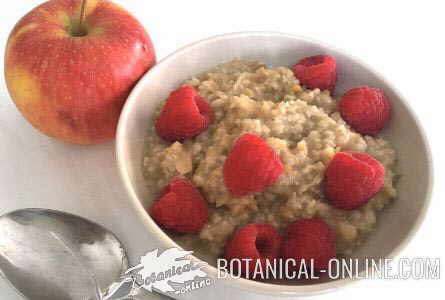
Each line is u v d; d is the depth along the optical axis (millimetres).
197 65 301
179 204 247
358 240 262
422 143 271
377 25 376
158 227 241
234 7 376
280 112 268
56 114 276
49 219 270
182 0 373
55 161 294
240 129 266
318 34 368
